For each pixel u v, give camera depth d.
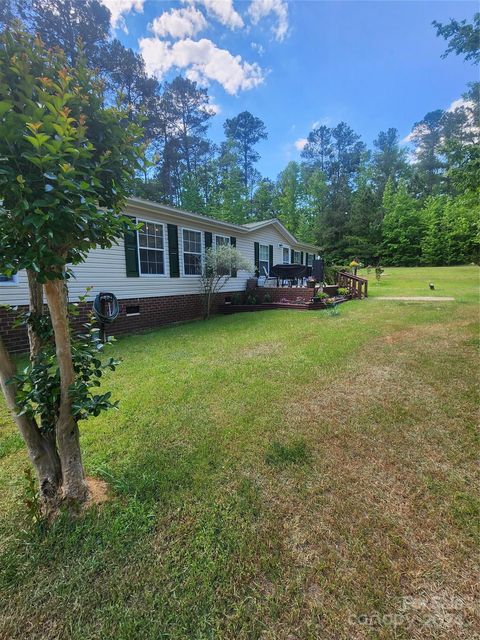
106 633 1.15
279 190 30.05
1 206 1.26
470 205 7.79
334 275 15.23
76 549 1.49
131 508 1.72
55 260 1.31
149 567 1.40
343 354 4.34
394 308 8.37
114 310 6.38
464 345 4.56
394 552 1.44
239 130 32.47
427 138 33.12
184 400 3.07
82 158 1.37
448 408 2.76
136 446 2.32
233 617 1.20
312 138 37.84
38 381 1.62
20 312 1.91
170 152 23.45
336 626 1.16
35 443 1.66
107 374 3.85
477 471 1.98
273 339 5.41
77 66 1.45
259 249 12.52
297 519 1.64
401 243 25.98
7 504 1.77
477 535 1.52
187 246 8.93
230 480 1.95
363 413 2.73
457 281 16.42
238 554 1.45
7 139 1.17
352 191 32.72
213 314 9.95
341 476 1.96
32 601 1.27
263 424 2.59
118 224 1.59
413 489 1.84
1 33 1.25
